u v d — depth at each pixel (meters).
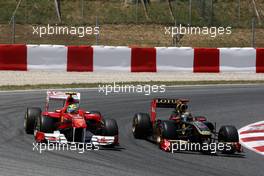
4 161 38.00
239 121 60.56
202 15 124.50
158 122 47.34
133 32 112.81
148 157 41.66
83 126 42.25
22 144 43.69
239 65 89.50
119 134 50.47
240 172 38.56
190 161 41.09
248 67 89.75
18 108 60.53
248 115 64.25
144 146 45.81
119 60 85.69
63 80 81.56
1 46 82.62
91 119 45.22
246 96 77.19
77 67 84.56
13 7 117.94
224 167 39.81
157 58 86.81
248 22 126.25
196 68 87.94
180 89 79.81
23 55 83.25
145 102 68.50
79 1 123.25
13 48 82.94
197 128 43.84
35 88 74.81
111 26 114.12
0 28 108.06
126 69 85.94
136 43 109.12
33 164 37.53
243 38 117.62
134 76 87.12
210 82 86.94
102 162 39.03
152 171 37.25
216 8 128.12
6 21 111.69
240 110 67.06
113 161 39.56
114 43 108.00
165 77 88.25
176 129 45.25
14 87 74.62
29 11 116.62
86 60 84.75
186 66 87.75
